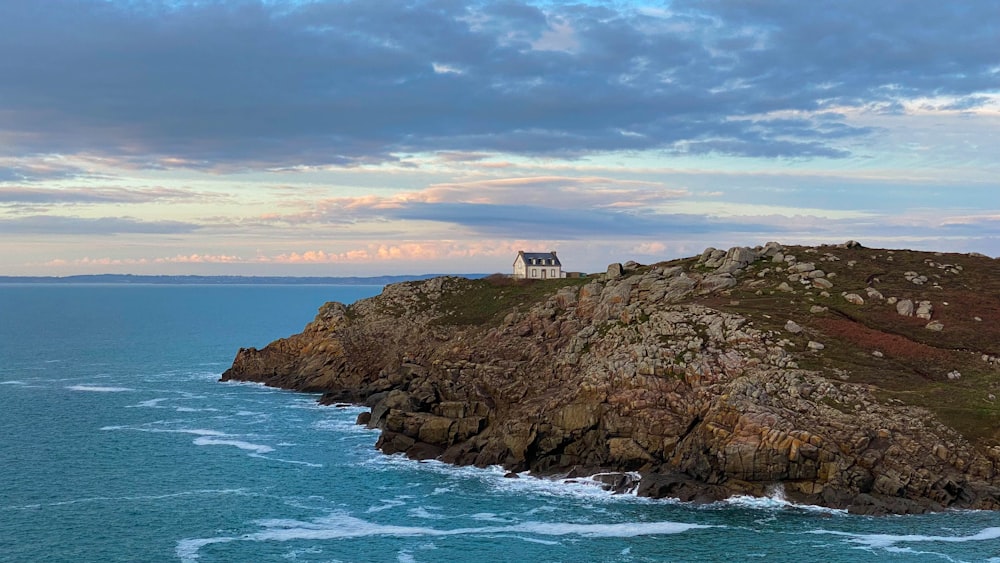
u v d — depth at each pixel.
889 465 83.75
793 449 84.62
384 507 87.31
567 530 79.62
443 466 103.38
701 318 109.50
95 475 99.38
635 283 134.00
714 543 75.00
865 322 113.75
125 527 81.38
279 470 101.62
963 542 73.50
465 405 112.44
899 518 79.31
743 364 98.56
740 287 129.25
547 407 101.94
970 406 90.19
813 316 112.88
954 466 83.88
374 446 114.06
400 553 74.75
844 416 88.31
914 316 115.75
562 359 114.81
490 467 101.56
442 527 81.12
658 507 85.00
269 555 74.44
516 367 119.31
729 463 86.69
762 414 87.81
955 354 103.69
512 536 78.38
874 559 70.25
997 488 81.88
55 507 87.12
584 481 93.94
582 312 131.88
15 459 106.19
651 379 98.56
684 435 92.75
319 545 76.88
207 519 83.75
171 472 100.75
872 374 97.19
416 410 115.44
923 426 87.00
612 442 95.00
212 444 115.12
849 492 82.69
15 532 79.62
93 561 72.88
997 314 115.12
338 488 94.12
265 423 130.00
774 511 82.12
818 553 71.88
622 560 72.19
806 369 97.00
